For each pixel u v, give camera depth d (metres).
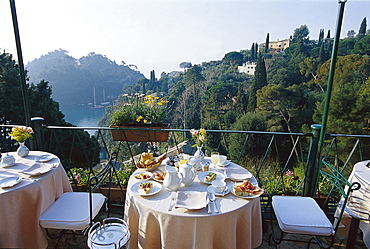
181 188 1.56
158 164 1.88
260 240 1.57
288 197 1.87
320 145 2.05
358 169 1.82
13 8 2.15
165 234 1.29
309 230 1.51
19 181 1.58
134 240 1.50
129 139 3.02
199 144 1.96
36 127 2.44
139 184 1.59
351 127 10.31
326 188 2.49
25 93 2.36
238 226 1.38
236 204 1.35
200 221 1.24
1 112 9.24
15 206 1.51
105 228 1.55
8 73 9.42
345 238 1.93
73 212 1.66
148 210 1.34
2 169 1.79
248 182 1.53
